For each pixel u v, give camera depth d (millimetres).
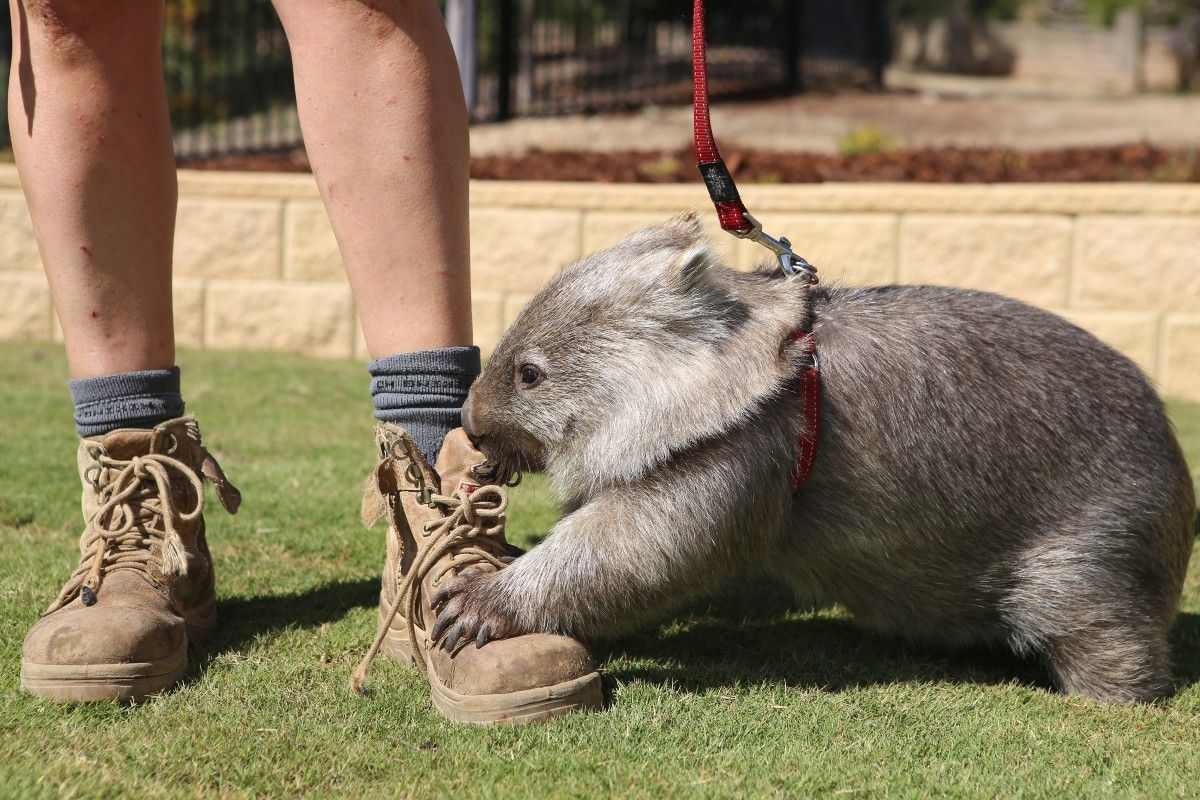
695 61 3088
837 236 7266
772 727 2631
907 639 3215
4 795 2197
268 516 4160
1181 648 3305
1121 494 2980
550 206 7523
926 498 2922
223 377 6816
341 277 7832
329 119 2850
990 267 7117
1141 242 6922
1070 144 13094
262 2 11133
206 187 7871
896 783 2383
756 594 3711
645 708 2693
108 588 2826
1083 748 2604
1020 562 2980
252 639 3074
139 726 2523
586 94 15328
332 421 5832
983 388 2957
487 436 2988
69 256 2949
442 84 2895
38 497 4254
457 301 2986
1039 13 32750
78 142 2898
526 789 2295
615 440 2857
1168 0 27219
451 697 2621
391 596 2973
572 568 2771
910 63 27125
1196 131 14453
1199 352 6906
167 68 13094
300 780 2316
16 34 2977
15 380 6480
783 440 2852
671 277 2854
